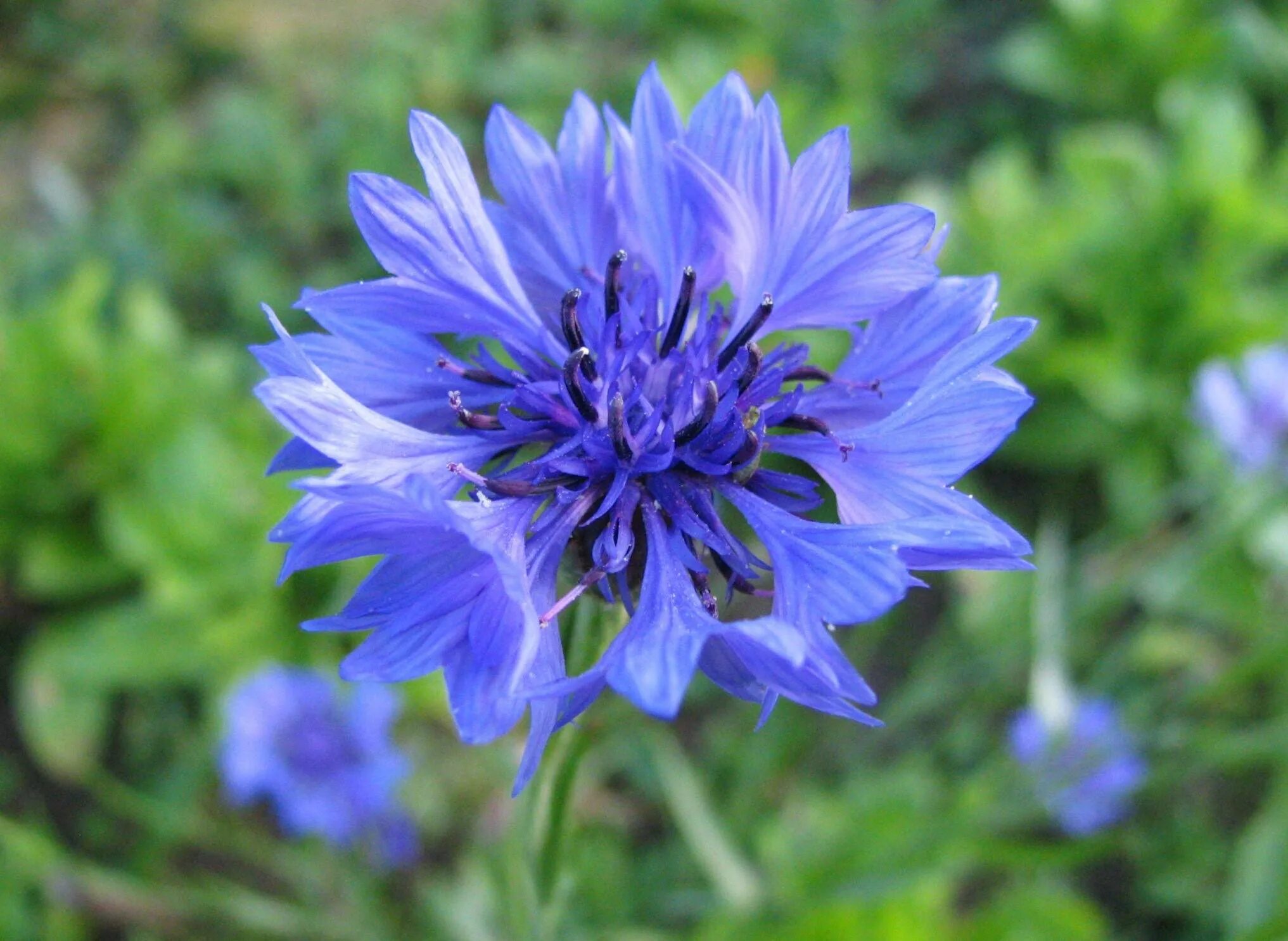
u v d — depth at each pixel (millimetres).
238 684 179
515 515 110
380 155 290
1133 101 316
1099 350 238
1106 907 196
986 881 198
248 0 367
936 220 110
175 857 198
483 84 315
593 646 113
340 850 174
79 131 328
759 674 101
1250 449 177
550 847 121
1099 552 222
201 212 274
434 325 112
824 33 326
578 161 117
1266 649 155
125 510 199
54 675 200
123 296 261
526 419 113
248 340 255
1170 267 246
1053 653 165
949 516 104
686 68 301
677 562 108
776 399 116
